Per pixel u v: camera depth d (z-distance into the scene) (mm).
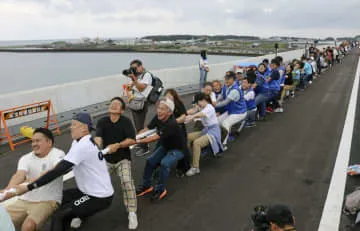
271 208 2328
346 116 9039
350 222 3799
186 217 3953
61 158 3309
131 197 3748
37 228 3098
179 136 4406
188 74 12430
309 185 4781
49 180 2924
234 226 3764
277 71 8695
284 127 8008
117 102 3922
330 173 5195
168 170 4316
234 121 6395
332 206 4164
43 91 7391
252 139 7059
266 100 8680
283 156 6004
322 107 10336
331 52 24969
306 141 6867
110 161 3939
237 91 6336
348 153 6082
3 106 6613
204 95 5289
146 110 6285
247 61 15688
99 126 4008
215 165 5602
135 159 5816
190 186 4793
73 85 8125
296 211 4055
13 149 6305
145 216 3977
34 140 3215
